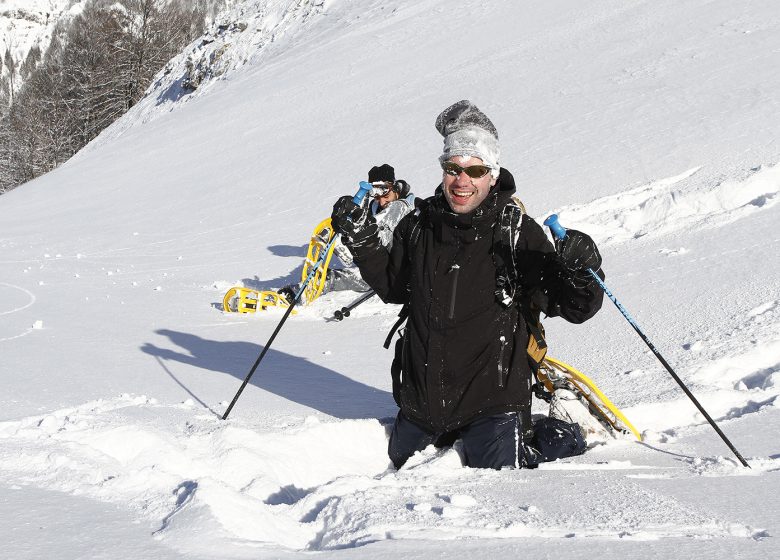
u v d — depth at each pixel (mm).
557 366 4137
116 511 2523
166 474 2824
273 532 2430
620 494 2828
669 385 4660
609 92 16797
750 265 6695
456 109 3740
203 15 93812
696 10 21281
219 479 3230
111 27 70750
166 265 11555
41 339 6676
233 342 6645
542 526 2387
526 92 18969
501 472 3381
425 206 3830
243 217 15422
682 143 11828
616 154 12297
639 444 3910
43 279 10586
